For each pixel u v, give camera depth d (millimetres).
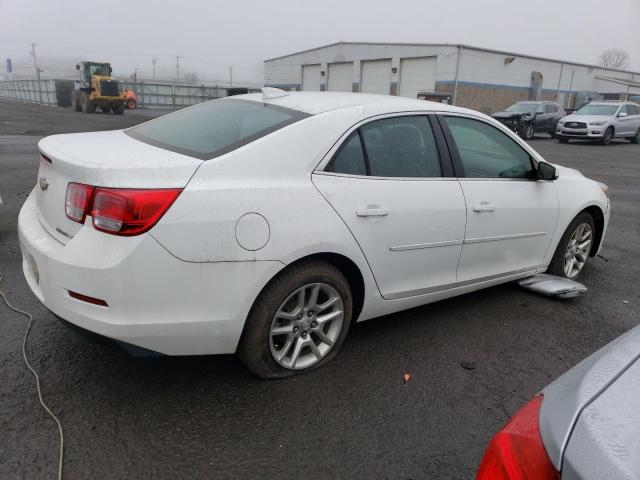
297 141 2924
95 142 3119
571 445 1200
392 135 3367
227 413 2764
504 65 35219
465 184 3688
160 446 2504
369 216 3104
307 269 2928
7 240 5441
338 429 2697
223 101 3719
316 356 3189
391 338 3688
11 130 18016
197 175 2596
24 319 3658
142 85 47562
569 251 4871
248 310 2750
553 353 3617
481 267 3961
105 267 2424
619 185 11336
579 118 22016
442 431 2730
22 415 2660
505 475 1296
